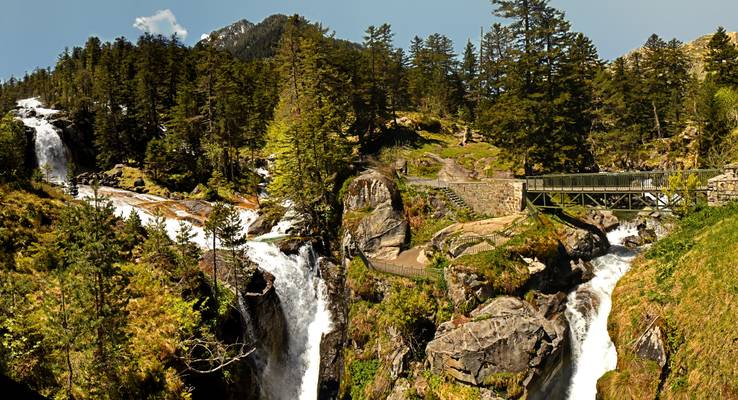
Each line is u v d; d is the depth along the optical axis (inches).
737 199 1391.5
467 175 2625.5
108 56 3878.0
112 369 1143.0
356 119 2920.8
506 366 1317.7
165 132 3329.2
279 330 1780.3
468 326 1384.1
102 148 2942.9
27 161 2699.3
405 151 2881.4
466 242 1699.1
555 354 1374.3
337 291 1923.0
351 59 2987.2
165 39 4918.8
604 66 3508.9
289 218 2142.0
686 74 3636.8
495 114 2511.1
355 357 1656.0
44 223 1621.6
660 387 1127.0
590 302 1568.7
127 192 2583.7
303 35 2704.2
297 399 1756.9
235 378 1498.5
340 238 2075.5
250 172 2898.6
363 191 2034.9
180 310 1395.2
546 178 1940.2
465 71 4419.3
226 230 1619.1
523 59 2454.5
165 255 1627.7
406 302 1514.5
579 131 2773.1
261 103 3208.7
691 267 1248.8
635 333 1250.6
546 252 1617.9
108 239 1163.9
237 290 1648.6
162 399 1217.4
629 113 3152.1
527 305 1461.6
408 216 2038.6
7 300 1122.7
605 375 1283.2
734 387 968.9
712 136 2588.6
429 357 1407.5
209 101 2967.5
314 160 2140.7
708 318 1103.6
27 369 1057.5
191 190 2810.0
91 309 1103.0
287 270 1884.8
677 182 1560.0
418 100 3762.3
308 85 2588.6
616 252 1875.0
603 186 1787.6
